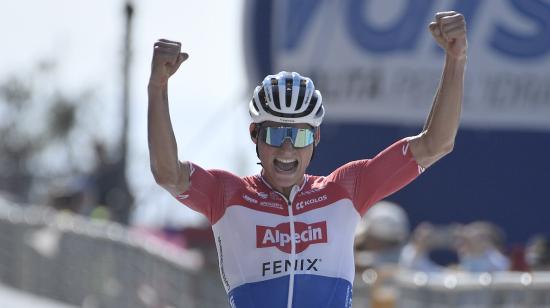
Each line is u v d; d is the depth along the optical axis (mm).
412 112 43719
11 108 82500
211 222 14289
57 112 81500
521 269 27016
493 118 43125
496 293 22203
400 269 26453
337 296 13883
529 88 42562
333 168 44938
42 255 41875
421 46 43562
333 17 44875
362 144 44469
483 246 27609
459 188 43781
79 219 39531
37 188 61844
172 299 31438
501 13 42688
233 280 13977
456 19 13758
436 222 43969
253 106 13992
